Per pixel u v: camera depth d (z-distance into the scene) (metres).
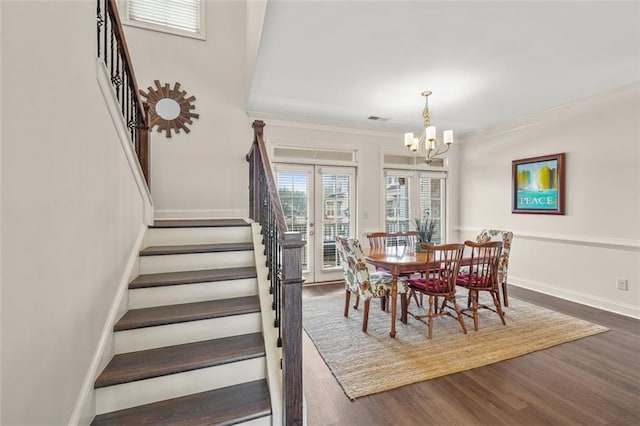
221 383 1.67
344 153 5.12
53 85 1.13
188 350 1.76
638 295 3.28
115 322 1.72
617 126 3.43
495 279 3.13
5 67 0.87
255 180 2.87
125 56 2.12
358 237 5.12
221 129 3.90
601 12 2.05
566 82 3.25
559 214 4.01
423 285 3.06
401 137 5.41
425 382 2.15
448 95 3.64
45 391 1.08
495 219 5.01
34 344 1.01
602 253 3.59
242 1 4.03
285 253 1.46
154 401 1.55
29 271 0.99
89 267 1.44
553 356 2.50
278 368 1.68
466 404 1.92
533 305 3.72
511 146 4.73
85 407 1.34
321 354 2.55
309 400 1.96
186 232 2.64
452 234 5.74
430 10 2.07
